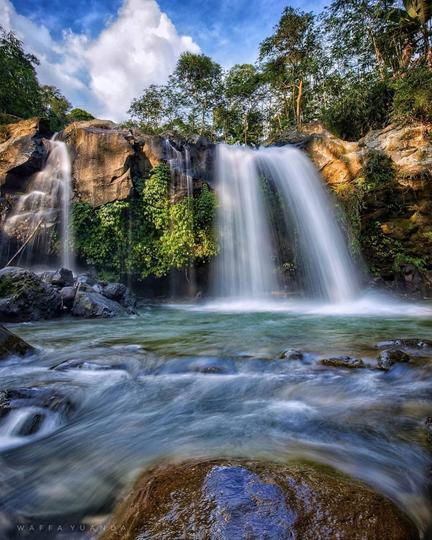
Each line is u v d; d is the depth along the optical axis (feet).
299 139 63.82
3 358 18.34
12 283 32.45
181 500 6.45
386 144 53.42
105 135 48.60
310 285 53.93
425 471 8.75
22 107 97.25
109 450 10.26
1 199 48.21
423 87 53.88
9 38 107.65
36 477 9.04
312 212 53.57
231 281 51.52
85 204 47.93
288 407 12.87
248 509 6.06
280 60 106.83
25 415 11.86
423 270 51.88
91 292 36.86
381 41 86.33
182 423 11.88
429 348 18.61
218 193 51.62
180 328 28.91
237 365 17.07
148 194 48.42
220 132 139.23
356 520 6.03
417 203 50.78
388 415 11.88
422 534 6.93
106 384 15.17
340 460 8.95
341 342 21.90
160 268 49.29
